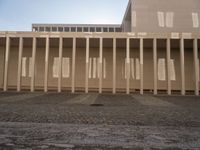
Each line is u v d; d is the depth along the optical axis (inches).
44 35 908.6
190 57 1096.2
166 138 155.9
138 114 278.4
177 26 1068.5
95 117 247.0
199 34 875.4
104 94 800.3
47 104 398.0
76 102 448.8
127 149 130.3
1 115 255.1
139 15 1071.6
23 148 127.9
